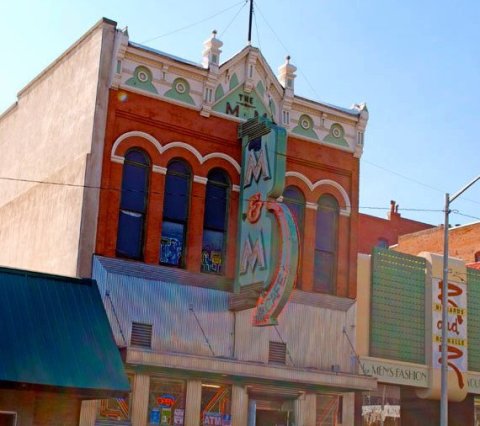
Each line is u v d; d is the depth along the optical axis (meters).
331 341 25.55
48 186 24.28
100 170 22.19
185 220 23.58
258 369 22.23
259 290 22.55
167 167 23.47
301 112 26.38
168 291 22.69
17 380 17.78
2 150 28.91
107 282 21.70
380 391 39.16
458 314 29.08
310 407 24.56
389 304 27.52
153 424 21.61
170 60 23.56
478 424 29.62
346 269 26.44
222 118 24.44
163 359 20.56
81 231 21.64
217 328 23.27
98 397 19.14
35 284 19.97
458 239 49.06
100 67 22.62
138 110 22.97
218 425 22.72
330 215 26.66
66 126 23.94
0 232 27.36
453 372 28.36
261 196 23.06
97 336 19.89
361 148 27.31
